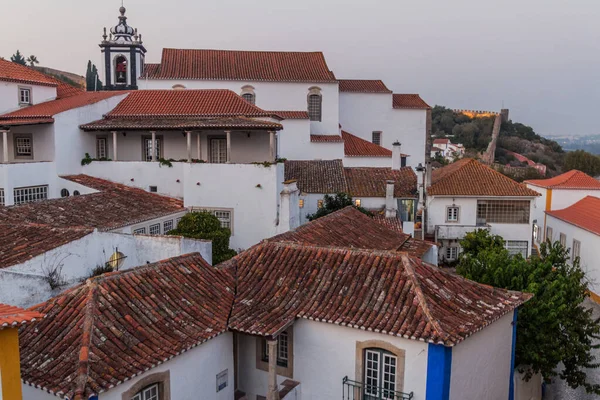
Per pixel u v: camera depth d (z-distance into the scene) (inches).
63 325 457.1
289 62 1957.4
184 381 479.5
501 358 588.7
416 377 482.9
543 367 688.4
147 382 440.1
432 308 500.7
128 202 1066.7
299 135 1775.3
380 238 886.4
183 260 597.0
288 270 603.2
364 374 515.5
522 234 1497.3
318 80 1860.2
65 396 382.9
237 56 1948.8
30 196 1124.5
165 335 474.6
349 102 2079.2
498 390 589.3
